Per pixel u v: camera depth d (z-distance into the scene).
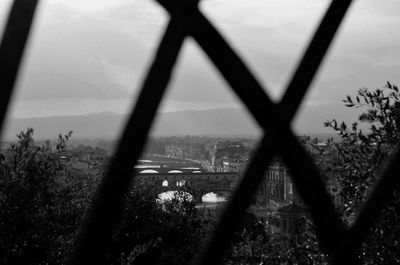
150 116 1.51
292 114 1.75
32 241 5.85
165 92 1.54
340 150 5.08
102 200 1.45
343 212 4.82
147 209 10.72
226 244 1.67
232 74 1.65
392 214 4.07
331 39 1.85
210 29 1.60
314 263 4.90
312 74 1.82
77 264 1.42
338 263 1.83
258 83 1.70
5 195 5.61
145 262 10.56
